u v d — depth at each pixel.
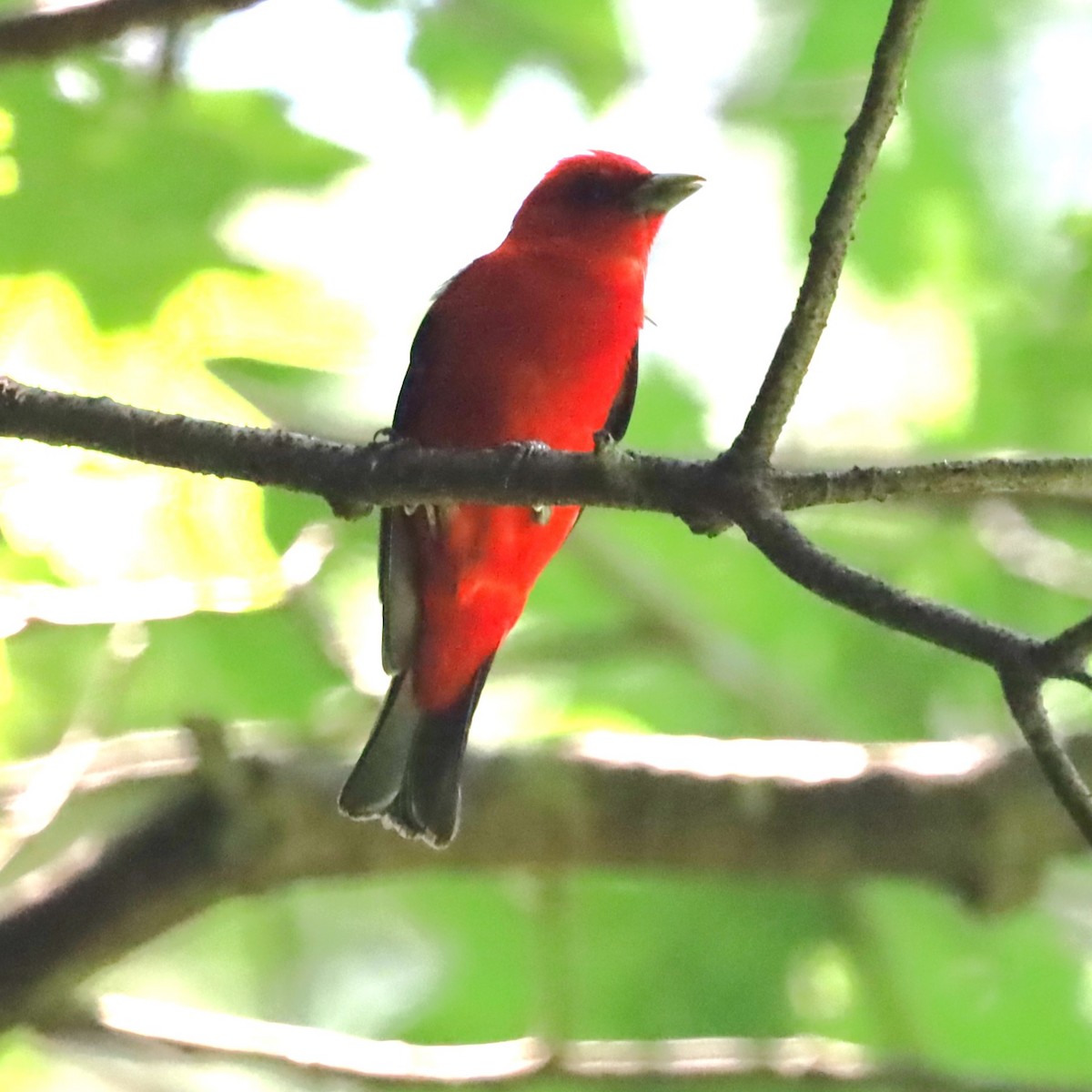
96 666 12.96
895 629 5.55
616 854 10.23
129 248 9.69
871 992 11.89
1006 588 13.78
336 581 13.80
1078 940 12.33
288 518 12.16
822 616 14.28
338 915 14.97
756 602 14.30
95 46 8.80
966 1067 11.89
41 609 10.81
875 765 10.38
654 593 13.62
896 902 12.44
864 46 12.85
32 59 8.59
